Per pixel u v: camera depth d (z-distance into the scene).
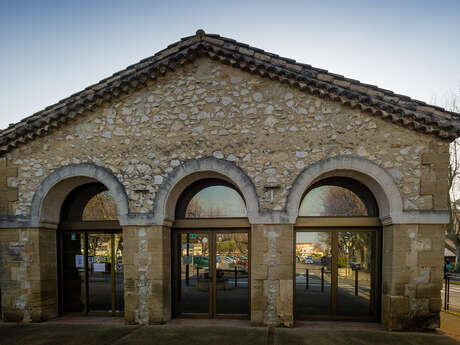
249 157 5.60
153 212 5.73
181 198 6.28
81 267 6.50
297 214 5.43
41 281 6.02
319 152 5.47
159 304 5.63
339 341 4.80
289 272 5.40
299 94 5.59
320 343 4.73
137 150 5.88
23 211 6.05
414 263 5.16
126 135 5.93
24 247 6.04
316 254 5.88
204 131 5.75
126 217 5.76
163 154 5.80
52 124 5.97
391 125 5.35
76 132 6.04
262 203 5.51
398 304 5.15
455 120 5.16
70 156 6.02
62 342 4.96
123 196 5.81
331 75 5.55
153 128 5.87
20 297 6.01
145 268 5.70
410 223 5.17
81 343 4.90
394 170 5.29
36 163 6.10
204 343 4.77
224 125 5.71
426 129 5.16
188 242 6.16
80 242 6.53
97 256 6.47
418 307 5.14
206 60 5.86
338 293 5.79
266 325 5.43
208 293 6.04
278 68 5.43
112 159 5.91
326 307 5.81
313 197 6.02
